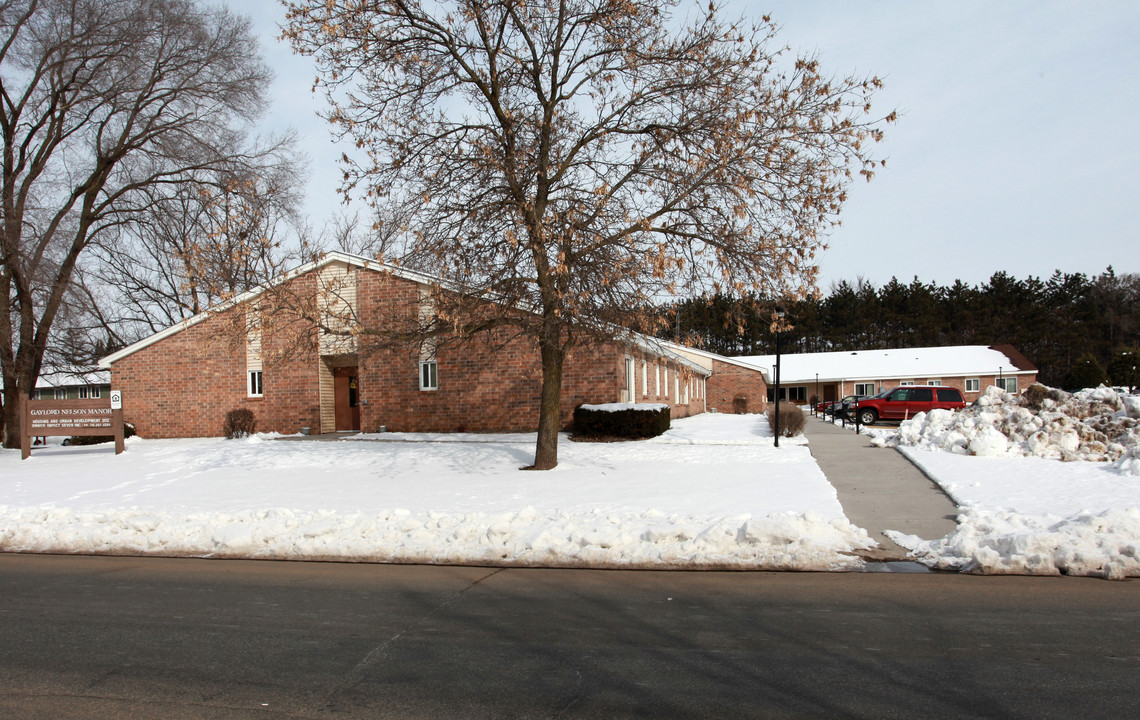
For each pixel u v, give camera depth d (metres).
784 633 5.51
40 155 24.19
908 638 5.32
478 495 12.18
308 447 20.81
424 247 13.88
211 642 5.57
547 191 13.70
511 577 7.51
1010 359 51.78
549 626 5.81
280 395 25.84
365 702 4.34
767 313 14.28
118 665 5.09
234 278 14.64
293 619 6.15
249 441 23.08
